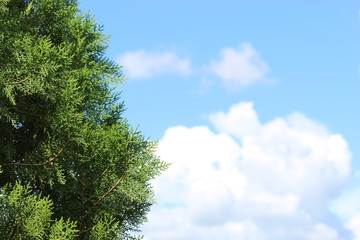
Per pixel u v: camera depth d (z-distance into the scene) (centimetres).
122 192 1306
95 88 1445
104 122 1460
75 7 1471
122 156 1276
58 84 1222
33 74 1118
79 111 1395
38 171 1244
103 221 1358
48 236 1106
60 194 1365
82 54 1430
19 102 1255
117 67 1513
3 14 1113
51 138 1290
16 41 1127
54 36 1402
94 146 1305
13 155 1296
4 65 1099
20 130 1356
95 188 1317
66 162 1263
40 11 1321
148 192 1326
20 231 1065
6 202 1044
